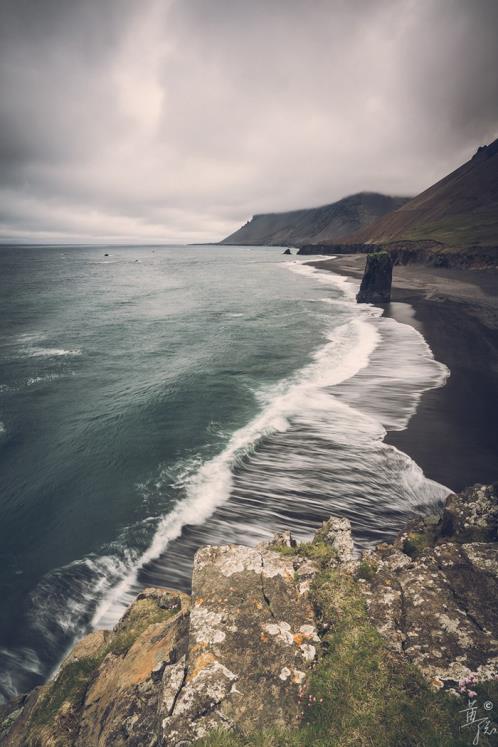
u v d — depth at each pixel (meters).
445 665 5.92
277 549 9.33
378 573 8.29
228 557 7.90
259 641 6.14
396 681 5.62
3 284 95.56
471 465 18.61
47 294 81.19
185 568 14.15
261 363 35.53
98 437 23.53
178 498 17.69
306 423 23.38
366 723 5.09
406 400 25.66
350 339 41.91
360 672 5.75
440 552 8.68
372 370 31.52
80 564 14.57
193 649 6.04
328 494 17.19
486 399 25.27
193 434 23.33
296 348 39.94
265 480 18.33
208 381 31.44
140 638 7.40
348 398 26.55
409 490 17.16
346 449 20.42
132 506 17.47
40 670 11.09
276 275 123.19
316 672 5.77
